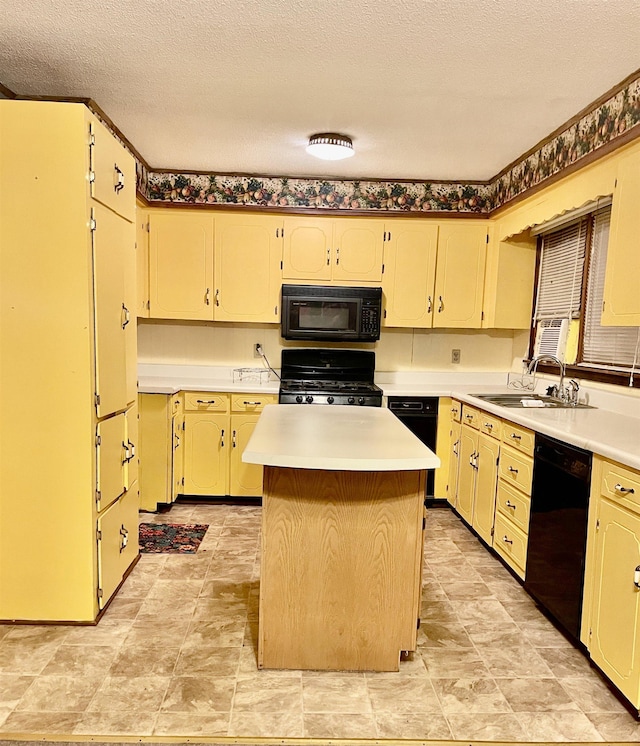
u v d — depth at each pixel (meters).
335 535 1.85
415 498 1.84
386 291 3.85
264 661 1.90
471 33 1.92
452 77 2.26
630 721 1.70
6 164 1.95
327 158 3.16
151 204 3.71
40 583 2.13
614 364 2.85
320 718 1.67
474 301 3.88
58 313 2.01
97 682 1.80
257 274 3.81
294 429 2.08
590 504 1.97
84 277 2.00
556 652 2.07
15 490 2.09
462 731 1.63
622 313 2.25
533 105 2.53
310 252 3.81
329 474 1.82
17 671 1.85
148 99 2.56
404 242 3.82
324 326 3.77
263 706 1.71
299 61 2.16
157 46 2.07
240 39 2.00
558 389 3.21
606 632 1.84
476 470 3.19
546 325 3.64
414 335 4.18
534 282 3.82
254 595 2.45
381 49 2.05
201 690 1.78
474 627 2.24
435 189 3.90
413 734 1.61
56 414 2.05
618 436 2.05
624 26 1.86
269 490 1.82
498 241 3.75
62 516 2.09
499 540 2.83
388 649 1.90
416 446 1.81
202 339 4.12
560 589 2.17
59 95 2.53
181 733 1.58
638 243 2.15
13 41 2.04
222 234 3.78
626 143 2.23
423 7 1.76
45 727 1.59
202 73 2.29
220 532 3.22
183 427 3.66
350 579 1.87
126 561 2.55
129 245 2.48
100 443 2.15
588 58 2.08
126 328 2.45
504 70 2.19
